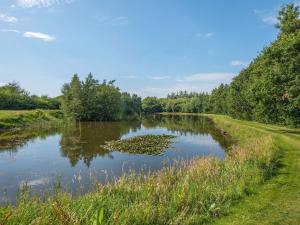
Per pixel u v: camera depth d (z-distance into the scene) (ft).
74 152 99.50
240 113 201.57
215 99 354.74
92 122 276.21
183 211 33.04
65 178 64.28
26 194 35.17
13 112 222.07
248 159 55.11
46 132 166.40
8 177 66.44
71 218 27.04
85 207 31.55
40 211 28.94
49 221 27.30
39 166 77.71
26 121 207.00
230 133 148.36
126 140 130.52
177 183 41.65
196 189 38.47
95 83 310.65
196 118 341.62
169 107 593.83
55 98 432.66
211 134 158.81
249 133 120.37
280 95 99.81
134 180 43.32
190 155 93.71
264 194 40.83
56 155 93.71
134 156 92.58
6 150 103.14
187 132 173.68
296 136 94.58
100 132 173.37
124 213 30.07
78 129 191.31
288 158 62.85
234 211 35.22
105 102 310.24
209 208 35.17
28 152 99.14
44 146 112.57
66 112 279.90
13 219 26.58
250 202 37.96
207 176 44.98
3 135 147.64
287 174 50.75
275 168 54.90
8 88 368.68
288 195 39.83
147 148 107.96
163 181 42.75
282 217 32.45
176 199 35.60
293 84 95.30
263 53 123.95
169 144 119.96
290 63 97.50
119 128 206.18
